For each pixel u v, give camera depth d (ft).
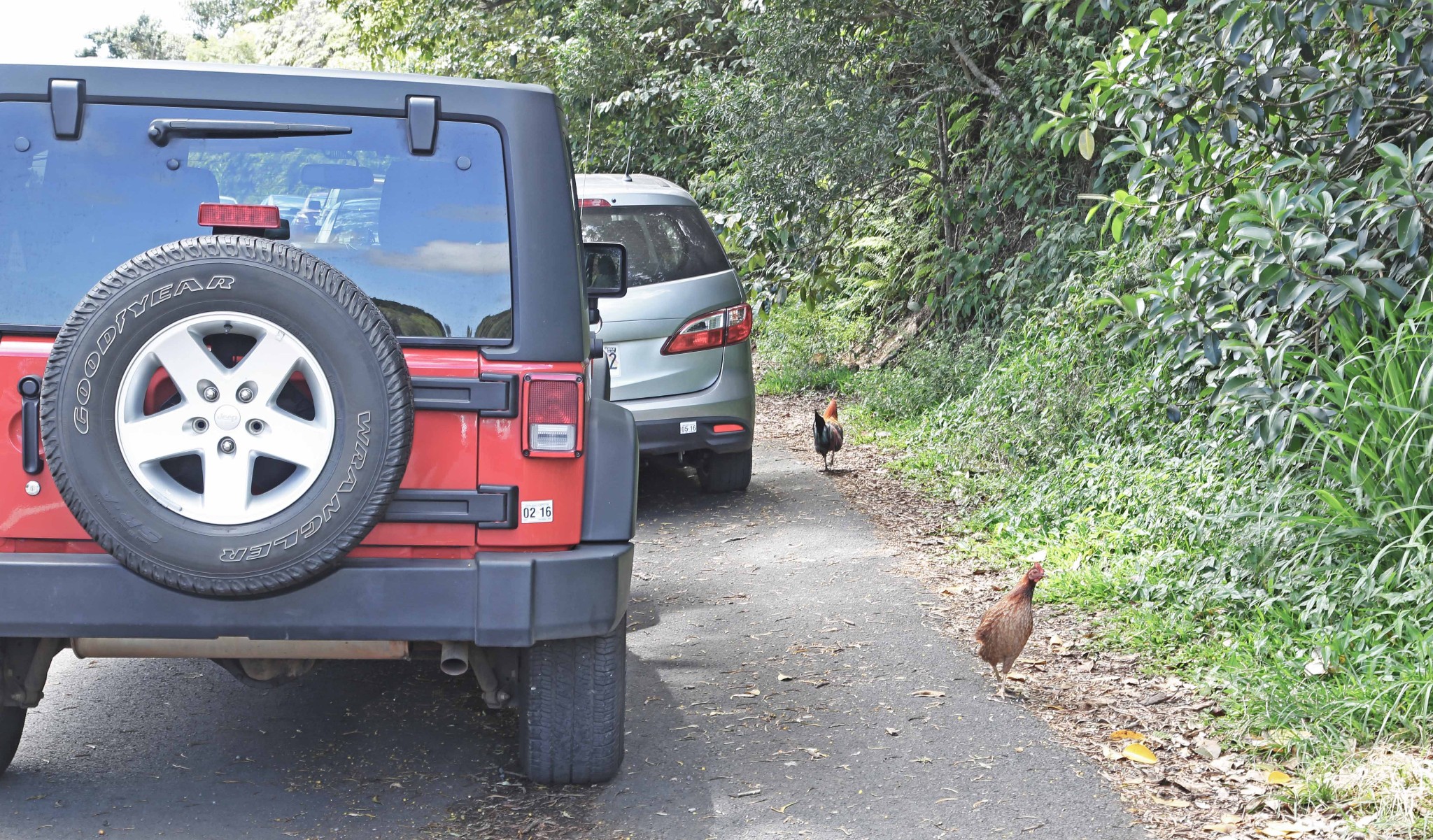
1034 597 20.51
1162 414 25.53
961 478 29.37
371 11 73.10
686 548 25.21
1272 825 12.11
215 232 11.37
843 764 14.03
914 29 37.06
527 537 11.90
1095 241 34.40
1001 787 13.33
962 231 43.27
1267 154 21.47
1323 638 16.07
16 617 11.23
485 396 11.72
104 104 11.64
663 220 28.17
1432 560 16.35
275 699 16.38
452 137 12.02
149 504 10.65
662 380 27.45
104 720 15.47
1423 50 18.74
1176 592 19.19
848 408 43.19
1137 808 12.73
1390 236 19.85
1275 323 20.63
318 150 11.93
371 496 10.80
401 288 11.91
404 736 15.10
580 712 13.12
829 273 43.37
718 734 15.10
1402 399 17.43
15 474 11.34
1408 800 12.19
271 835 12.23
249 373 10.64
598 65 52.39
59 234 11.57
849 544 25.14
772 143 38.14
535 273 11.93
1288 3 18.84
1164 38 21.21
